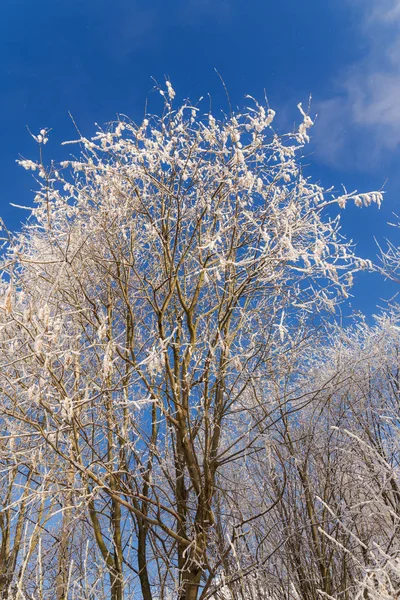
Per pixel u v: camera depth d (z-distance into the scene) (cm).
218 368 568
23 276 541
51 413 424
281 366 612
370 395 679
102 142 546
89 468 479
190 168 586
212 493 536
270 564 547
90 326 633
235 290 576
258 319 608
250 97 546
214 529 536
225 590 545
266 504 603
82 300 615
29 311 378
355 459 602
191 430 584
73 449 473
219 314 597
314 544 552
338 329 671
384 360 720
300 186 565
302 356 670
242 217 600
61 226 604
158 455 550
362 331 790
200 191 600
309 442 591
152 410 621
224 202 630
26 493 500
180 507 570
